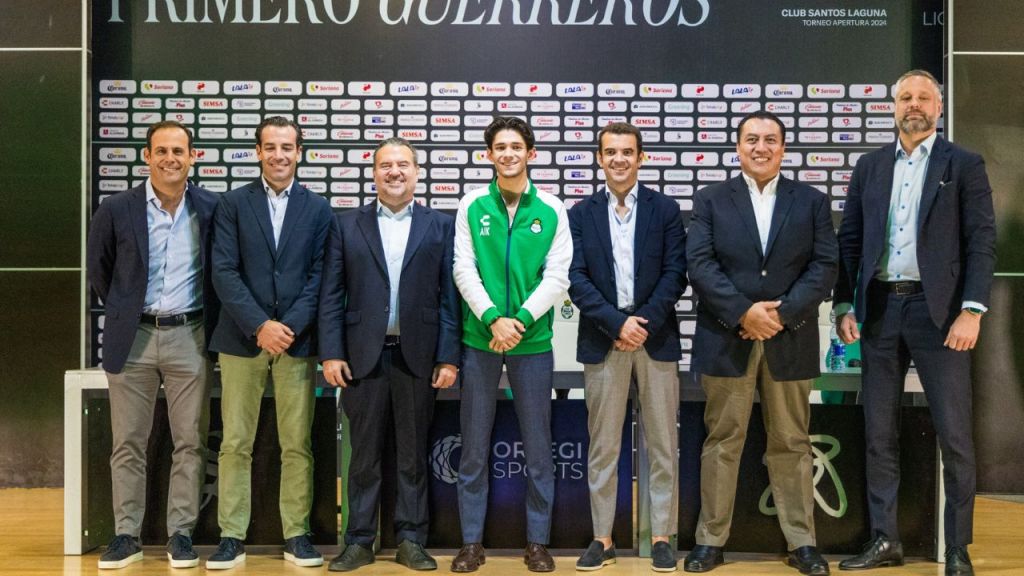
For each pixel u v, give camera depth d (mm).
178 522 3078
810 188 2994
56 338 4629
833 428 3193
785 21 4680
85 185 4621
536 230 3008
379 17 4691
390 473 3211
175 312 3066
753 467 3207
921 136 2914
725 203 3002
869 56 4680
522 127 3014
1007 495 4574
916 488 3172
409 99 4695
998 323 4625
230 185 4676
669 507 3021
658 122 4691
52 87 4617
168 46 4672
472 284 2984
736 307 2859
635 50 4695
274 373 3055
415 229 3045
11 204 4617
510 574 2955
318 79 4684
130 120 4676
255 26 4676
